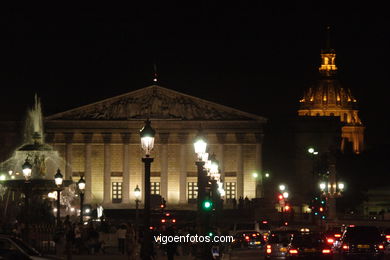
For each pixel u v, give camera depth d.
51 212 125.38
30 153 121.88
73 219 168.88
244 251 117.19
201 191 80.81
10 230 110.44
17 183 115.06
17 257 63.38
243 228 134.38
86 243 116.88
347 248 91.75
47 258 64.25
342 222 166.50
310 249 86.06
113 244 133.12
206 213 78.88
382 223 161.50
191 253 111.81
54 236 111.69
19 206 131.00
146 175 68.94
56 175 110.81
